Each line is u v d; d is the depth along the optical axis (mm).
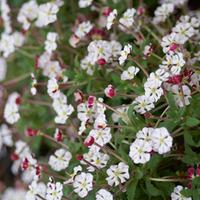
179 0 923
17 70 1090
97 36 931
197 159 782
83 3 928
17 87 1086
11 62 1090
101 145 786
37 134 895
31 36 1016
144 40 846
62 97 881
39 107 1021
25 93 1035
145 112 783
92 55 863
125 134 801
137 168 781
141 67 815
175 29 847
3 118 1085
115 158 801
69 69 939
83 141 850
